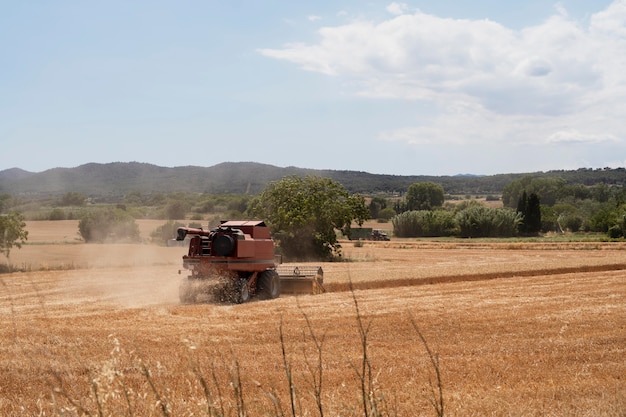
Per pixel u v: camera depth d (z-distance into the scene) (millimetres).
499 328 15828
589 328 15766
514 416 7895
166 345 13352
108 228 74375
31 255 51156
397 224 104250
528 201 105812
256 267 22578
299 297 23047
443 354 12422
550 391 9156
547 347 13047
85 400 8219
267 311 19188
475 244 73125
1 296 24062
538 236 102750
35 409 8281
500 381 10047
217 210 120562
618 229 85125
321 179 50469
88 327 16078
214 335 14875
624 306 19938
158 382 9445
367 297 22844
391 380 10047
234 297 21438
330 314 18469
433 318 17516
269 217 49719
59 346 12914
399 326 16109
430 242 80438
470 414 8047
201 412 7191
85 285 28312
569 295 23281
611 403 8391
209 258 21547
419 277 30469
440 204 177250
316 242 49750
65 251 56219
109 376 5430
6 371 10492
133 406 7418
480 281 28891
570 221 115188
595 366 11172
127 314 18625
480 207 101938
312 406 8281
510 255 56750
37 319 17531
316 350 12898
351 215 49594
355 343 13750
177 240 21828
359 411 7613
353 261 49375
